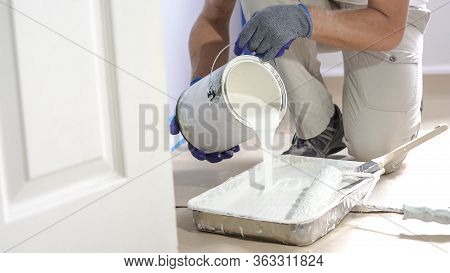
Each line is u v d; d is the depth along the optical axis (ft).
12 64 2.72
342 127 6.62
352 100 6.24
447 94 10.38
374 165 5.14
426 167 6.27
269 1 5.84
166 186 3.59
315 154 6.40
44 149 2.88
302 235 4.22
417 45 6.09
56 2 2.88
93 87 3.10
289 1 5.84
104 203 3.18
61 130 2.96
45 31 2.84
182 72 8.39
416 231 4.52
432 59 11.15
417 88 6.13
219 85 4.71
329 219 4.44
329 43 5.15
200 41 6.49
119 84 3.19
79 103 3.04
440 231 4.51
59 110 2.94
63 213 2.97
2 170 2.71
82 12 3.01
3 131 2.70
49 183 2.93
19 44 2.73
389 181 5.82
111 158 3.24
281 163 5.70
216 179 6.34
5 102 2.71
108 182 3.21
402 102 6.03
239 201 4.97
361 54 6.01
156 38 3.39
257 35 4.78
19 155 2.78
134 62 3.26
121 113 3.22
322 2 6.11
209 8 6.48
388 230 4.56
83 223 3.09
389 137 6.14
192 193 5.85
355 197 4.82
